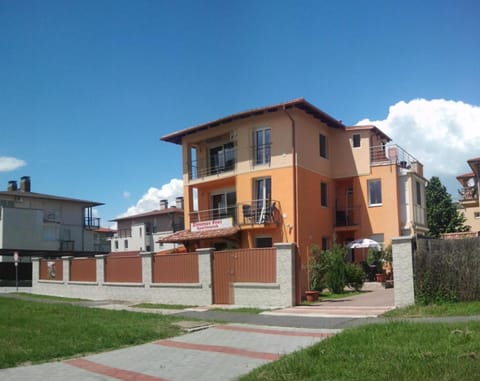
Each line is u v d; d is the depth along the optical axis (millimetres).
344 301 18609
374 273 28328
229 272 19172
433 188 44594
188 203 33906
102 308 19562
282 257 17609
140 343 11922
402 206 30641
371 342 9039
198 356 10117
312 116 30547
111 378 8656
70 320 15195
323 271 22922
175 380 8344
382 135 33906
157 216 66812
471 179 49938
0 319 15383
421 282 14297
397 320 11625
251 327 13477
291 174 28391
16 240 52969
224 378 8234
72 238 63875
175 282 21438
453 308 13047
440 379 6484
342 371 7430
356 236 31297
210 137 32594
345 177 31984
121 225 70750
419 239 14539
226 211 33000
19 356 10219
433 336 8922
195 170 34125
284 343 10820
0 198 58594
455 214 44000
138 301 23188
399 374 6898
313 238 29359
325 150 32125
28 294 31016
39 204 61594
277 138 29156
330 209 31750
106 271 25500
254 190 30016
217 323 14609
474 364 6934
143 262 23156
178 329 13578
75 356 10609
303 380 7293
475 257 14047
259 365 8945
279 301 17500
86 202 65625
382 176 30891
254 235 29688
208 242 32062
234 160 31094
